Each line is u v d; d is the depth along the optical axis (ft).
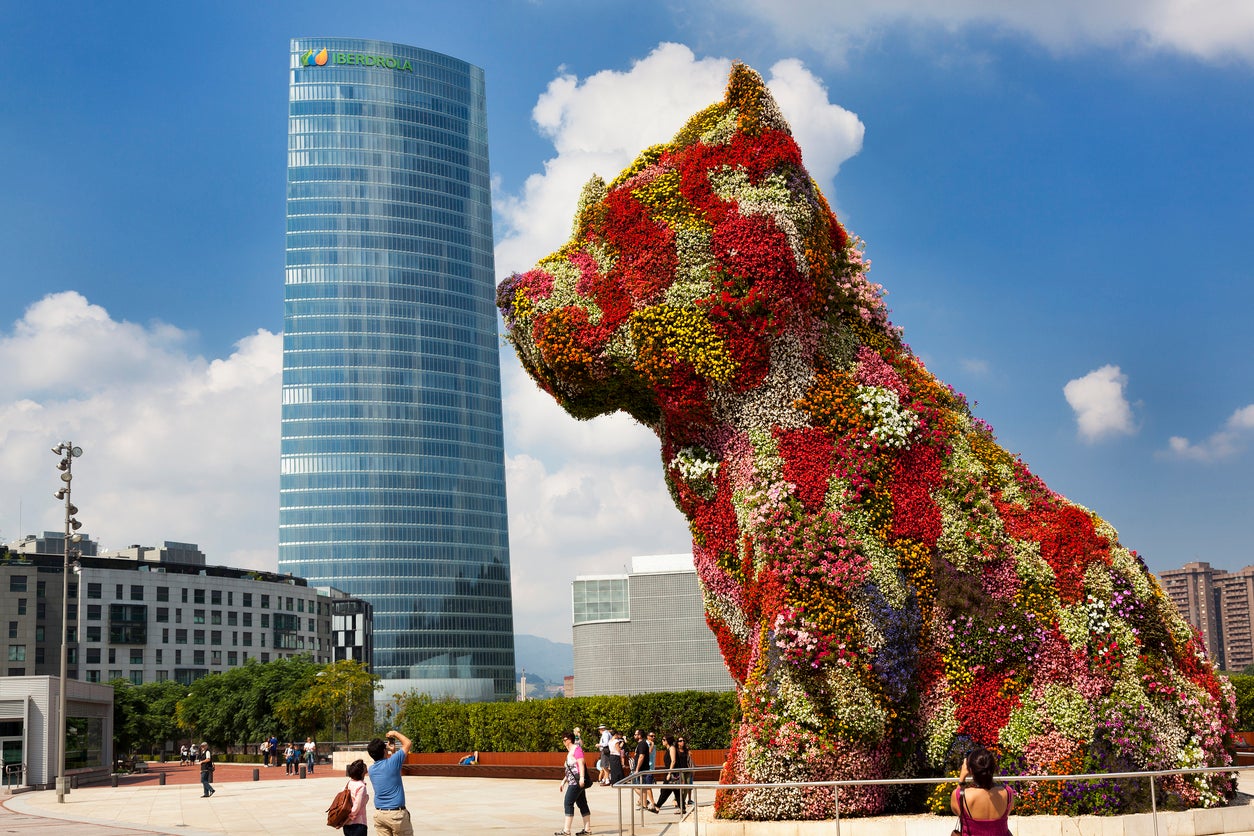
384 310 581.12
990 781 30.09
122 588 431.84
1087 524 52.11
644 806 71.41
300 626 502.38
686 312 52.75
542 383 58.54
